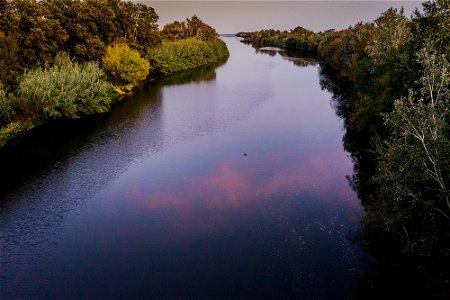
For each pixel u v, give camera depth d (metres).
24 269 17.27
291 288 15.65
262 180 25.61
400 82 25.52
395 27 36.06
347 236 18.97
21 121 35.31
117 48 55.94
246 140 34.00
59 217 21.58
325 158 29.28
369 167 27.03
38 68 41.66
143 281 16.38
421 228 15.16
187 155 30.55
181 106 47.03
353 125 36.19
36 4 45.75
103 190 24.69
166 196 23.80
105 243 19.12
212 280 16.28
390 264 16.77
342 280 16.02
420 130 14.11
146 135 35.59
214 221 20.78
